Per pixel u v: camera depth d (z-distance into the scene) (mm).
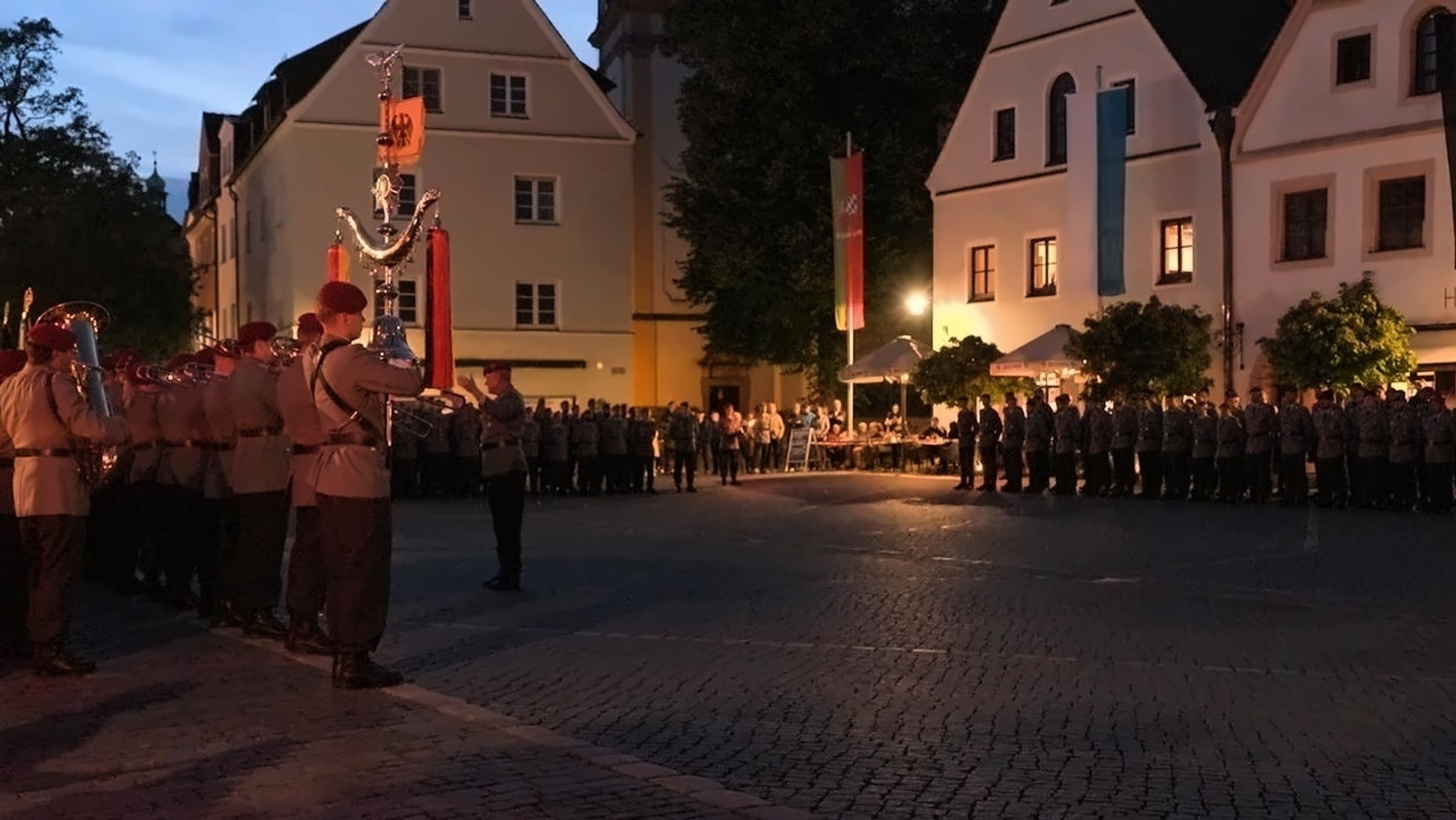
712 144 44438
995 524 23047
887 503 27859
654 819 6527
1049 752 8148
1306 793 7320
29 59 49875
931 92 44344
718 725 8797
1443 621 13047
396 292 16562
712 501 29312
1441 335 29906
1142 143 35750
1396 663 10961
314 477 9516
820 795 7250
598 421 31719
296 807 6680
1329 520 23078
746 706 9328
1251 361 33344
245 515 11711
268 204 48156
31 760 7605
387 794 6902
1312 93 32250
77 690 9484
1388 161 30844
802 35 42156
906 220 44188
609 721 8883
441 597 14586
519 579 15195
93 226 48406
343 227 44156
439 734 8156
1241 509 25469
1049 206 38062
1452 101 28297
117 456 13836
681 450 32375
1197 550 18938
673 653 11297
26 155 49281
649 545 20234
